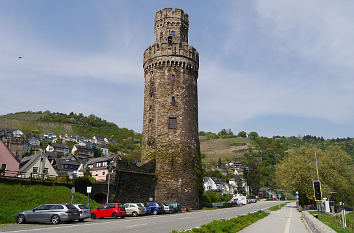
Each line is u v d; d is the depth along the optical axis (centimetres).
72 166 9450
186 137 4578
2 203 2828
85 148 14000
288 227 2209
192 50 4978
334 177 5844
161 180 4338
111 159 8162
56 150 13388
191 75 4928
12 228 1797
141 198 4091
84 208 2453
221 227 1708
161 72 4803
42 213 2161
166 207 3722
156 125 4591
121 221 2447
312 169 6103
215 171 15962
